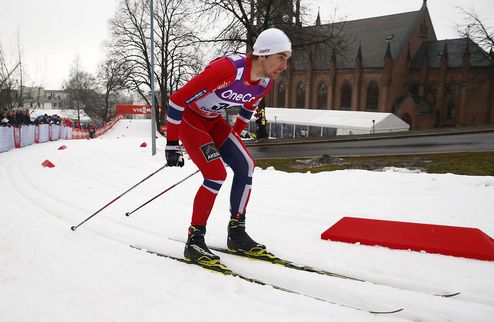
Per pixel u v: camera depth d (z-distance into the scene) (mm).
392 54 42844
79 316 2121
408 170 7086
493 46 31141
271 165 8852
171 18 30766
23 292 2436
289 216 4297
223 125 3100
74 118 54156
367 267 2736
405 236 3189
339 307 2170
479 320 1987
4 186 6160
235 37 17062
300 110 37250
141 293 2391
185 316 2100
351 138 16375
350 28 49062
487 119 39344
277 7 16469
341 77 45000
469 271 2594
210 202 2922
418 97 42875
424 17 45031
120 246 3301
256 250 2945
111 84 33438
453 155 8805
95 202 5023
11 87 20219
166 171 7520
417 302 2176
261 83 2799
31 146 14922
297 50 17719
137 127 40000
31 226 3939
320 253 3037
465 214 4105
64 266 2854
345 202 4824
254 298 2301
